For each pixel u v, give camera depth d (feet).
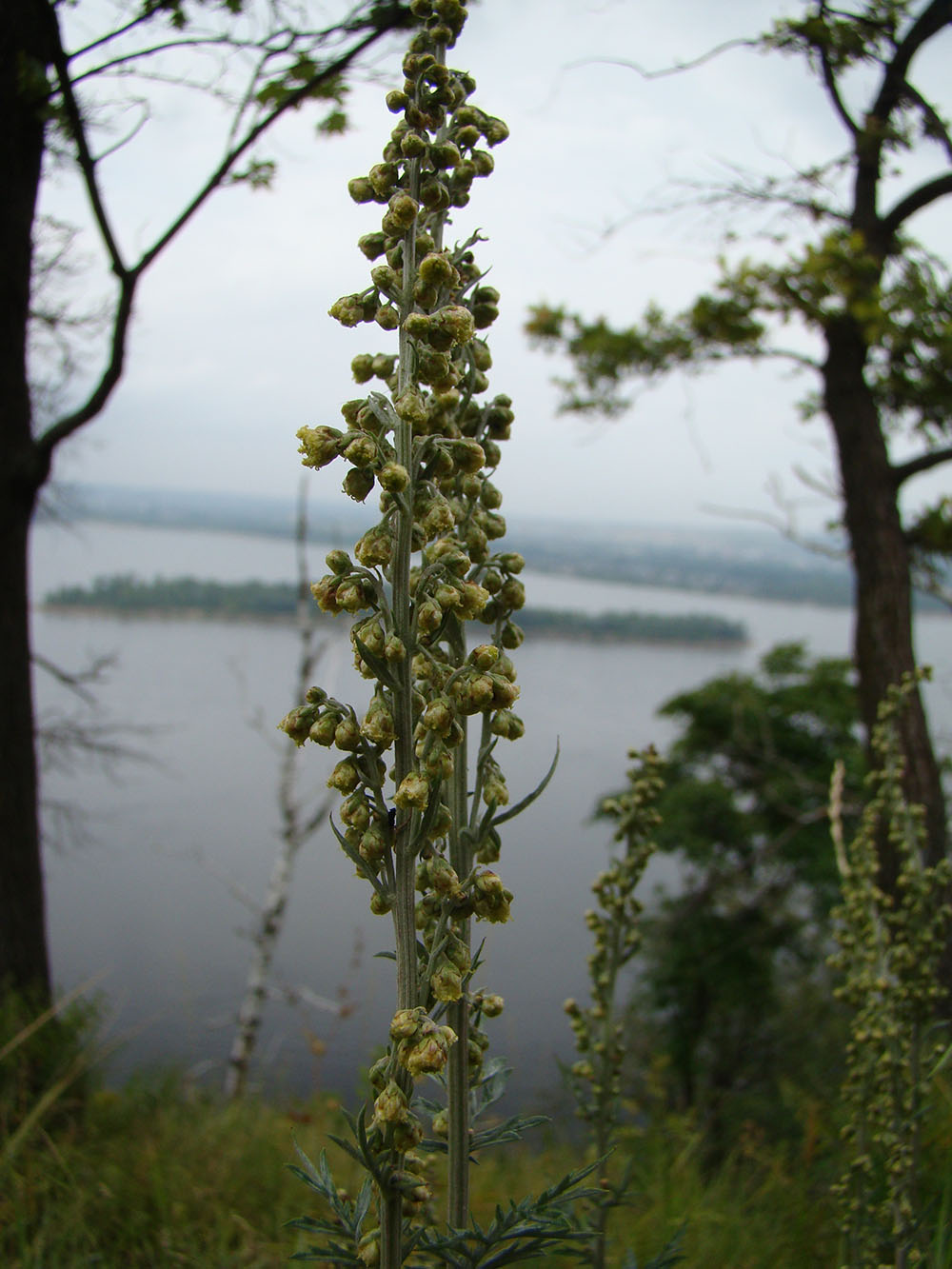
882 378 25.61
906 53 22.59
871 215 25.13
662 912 61.82
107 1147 16.51
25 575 21.24
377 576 4.75
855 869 10.32
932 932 9.50
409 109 5.31
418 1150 5.74
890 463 24.88
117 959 65.82
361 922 74.84
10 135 19.79
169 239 19.47
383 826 4.69
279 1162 16.16
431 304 4.92
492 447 6.24
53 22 17.11
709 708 64.80
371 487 4.82
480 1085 5.98
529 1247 4.90
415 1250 4.78
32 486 20.97
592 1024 8.79
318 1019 50.60
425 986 4.65
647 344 30.35
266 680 195.42
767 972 54.49
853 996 10.07
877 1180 9.43
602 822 65.21
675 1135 17.53
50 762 27.12
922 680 10.46
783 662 68.03
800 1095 18.52
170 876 88.38
